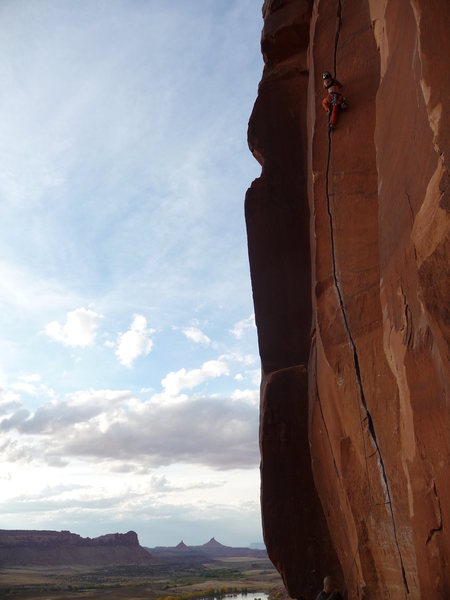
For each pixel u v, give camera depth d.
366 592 9.78
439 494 7.01
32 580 134.50
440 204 6.25
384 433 9.09
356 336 10.09
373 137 11.55
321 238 11.65
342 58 12.86
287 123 17.33
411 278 7.46
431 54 6.77
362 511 9.85
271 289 16.38
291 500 14.45
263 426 15.04
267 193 17.08
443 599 7.00
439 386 6.79
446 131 6.20
